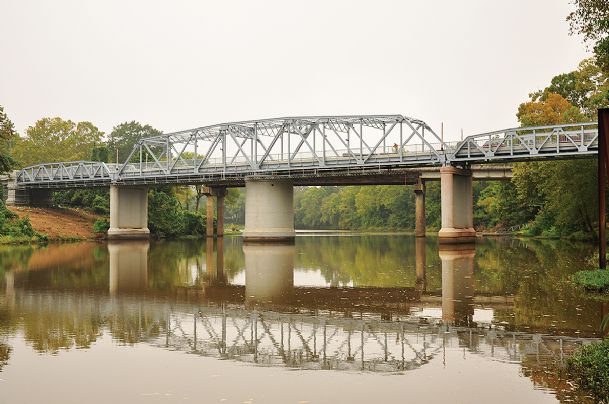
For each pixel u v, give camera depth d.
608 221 62.12
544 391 13.61
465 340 18.88
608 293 27.23
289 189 79.00
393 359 16.70
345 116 71.44
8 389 14.10
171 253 59.59
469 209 68.88
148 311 24.61
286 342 18.94
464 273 37.75
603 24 29.27
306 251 62.34
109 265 45.50
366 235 112.75
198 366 16.09
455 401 13.05
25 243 77.38
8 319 22.66
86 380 14.80
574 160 61.09
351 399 13.27
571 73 85.62
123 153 162.75
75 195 103.50
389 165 69.06
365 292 30.19
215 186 98.06
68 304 26.30
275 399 13.31
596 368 14.13
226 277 37.28
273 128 77.19
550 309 23.92
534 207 88.25
